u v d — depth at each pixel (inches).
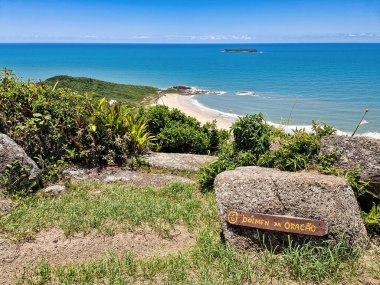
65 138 311.1
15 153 254.7
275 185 195.5
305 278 175.5
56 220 217.9
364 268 182.1
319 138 278.5
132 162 329.7
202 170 291.7
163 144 420.2
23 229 204.5
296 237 190.4
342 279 174.6
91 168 310.7
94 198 253.0
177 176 319.6
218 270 180.5
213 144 432.5
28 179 254.8
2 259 180.7
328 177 202.5
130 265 180.5
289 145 275.7
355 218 193.8
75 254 190.4
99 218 218.1
